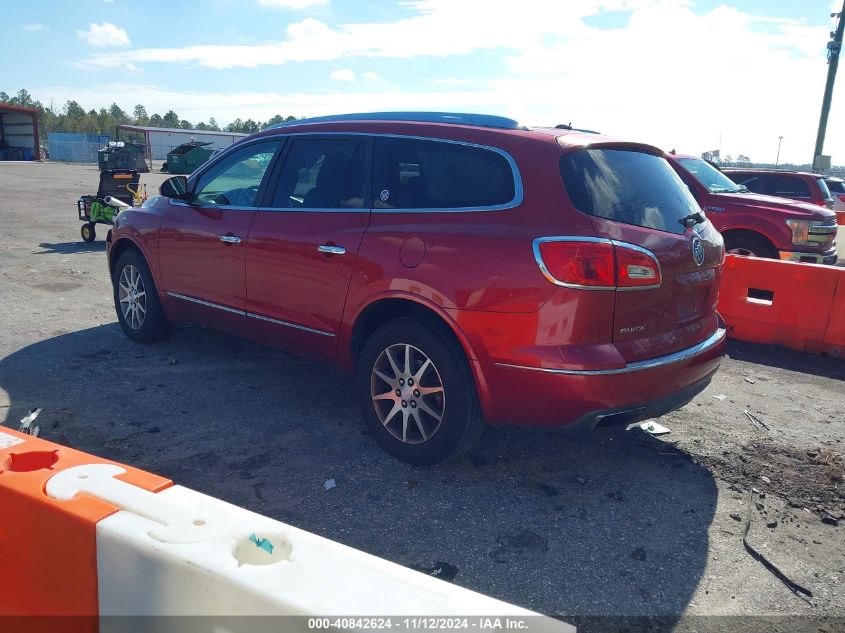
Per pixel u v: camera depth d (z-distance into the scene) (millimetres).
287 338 4625
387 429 4004
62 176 32344
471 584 2918
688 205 4051
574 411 3420
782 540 3383
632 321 3479
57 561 1854
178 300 5438
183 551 1624
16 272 8977
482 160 3766
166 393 4914
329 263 4180
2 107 55125
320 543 1665
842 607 2889
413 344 3781
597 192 3520
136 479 1952
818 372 6297
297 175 4598
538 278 3363
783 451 4441
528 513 3518
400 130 4152
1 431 2309
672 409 3893
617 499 3713
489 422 3707
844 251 16922
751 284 7113
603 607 2812
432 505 3549
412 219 3877
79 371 5273
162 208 5547
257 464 3910
